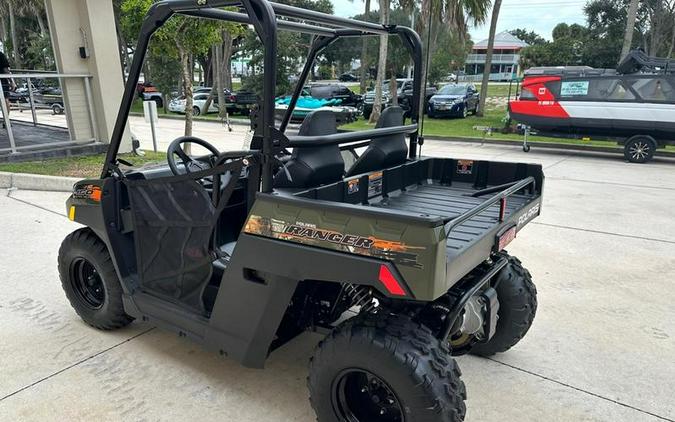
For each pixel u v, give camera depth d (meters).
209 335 2.53
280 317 2.25
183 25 7.37
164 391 2.68
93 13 8.68
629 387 2.81
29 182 7.07
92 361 2.95
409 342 1.95
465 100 19.86
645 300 3.91
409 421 1.95
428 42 3.09
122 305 3.15
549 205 6.84
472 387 2.78
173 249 2.70
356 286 2.32
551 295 3.99
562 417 2.54
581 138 11.37
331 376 2.10
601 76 10.84
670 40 35.72
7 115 8.08
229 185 2.43
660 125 10.25
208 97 21.97
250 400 2.62
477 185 3.29
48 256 4.57
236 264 2.30
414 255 1.79
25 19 34.12
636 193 7.63
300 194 2.23
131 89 2.65
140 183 2.74
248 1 2.04
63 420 2.44
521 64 35.44
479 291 2.48
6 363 2.91
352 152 3.23
